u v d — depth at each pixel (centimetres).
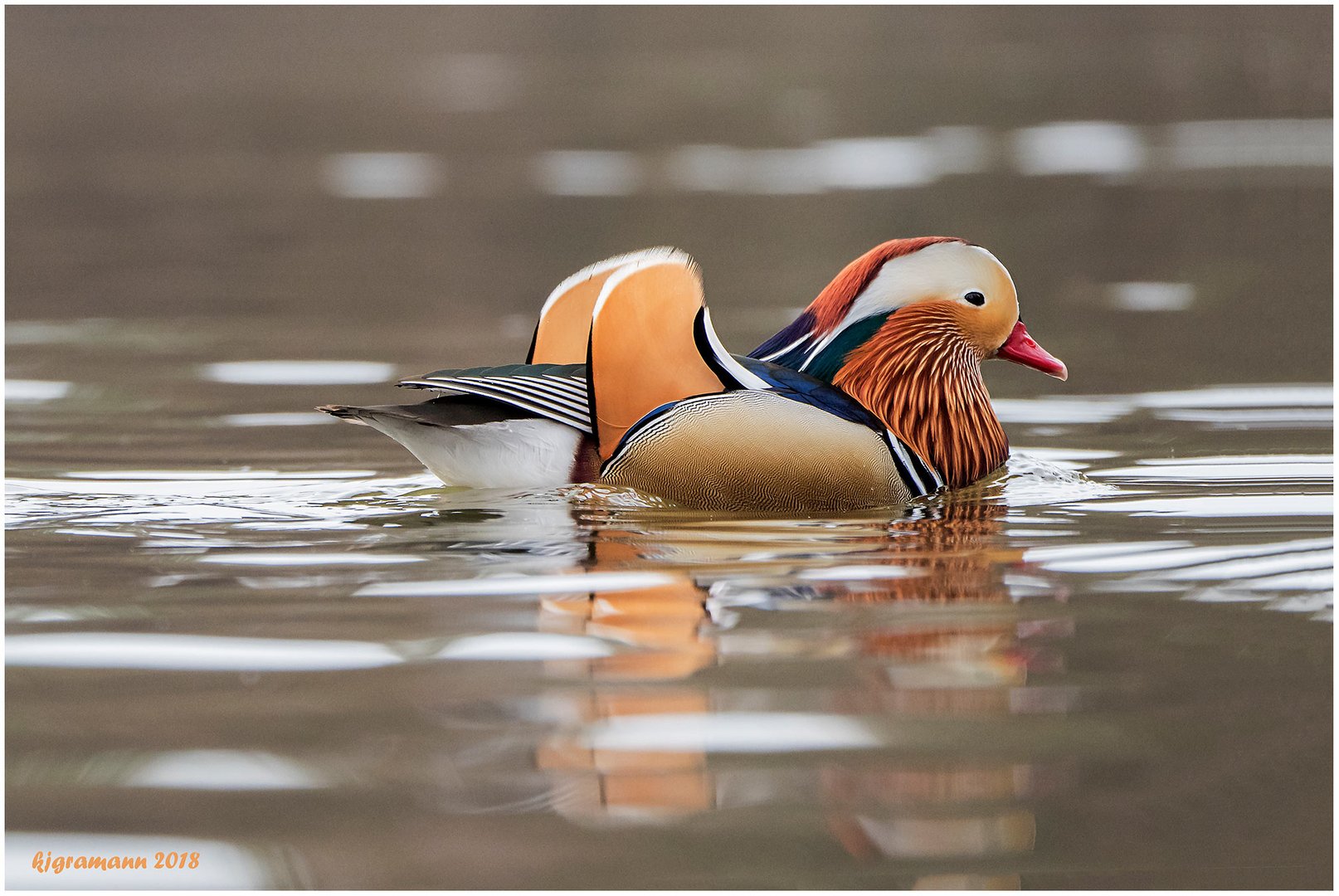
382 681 709
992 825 584
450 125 4259
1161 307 2006
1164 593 840
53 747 646
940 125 4172
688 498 1045
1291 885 547
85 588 855
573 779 617
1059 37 5394
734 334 1798
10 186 3366
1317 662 732
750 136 4003
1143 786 612
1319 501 1060
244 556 925
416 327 1930
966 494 1119
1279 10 5303
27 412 1442
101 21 5588
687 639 762
